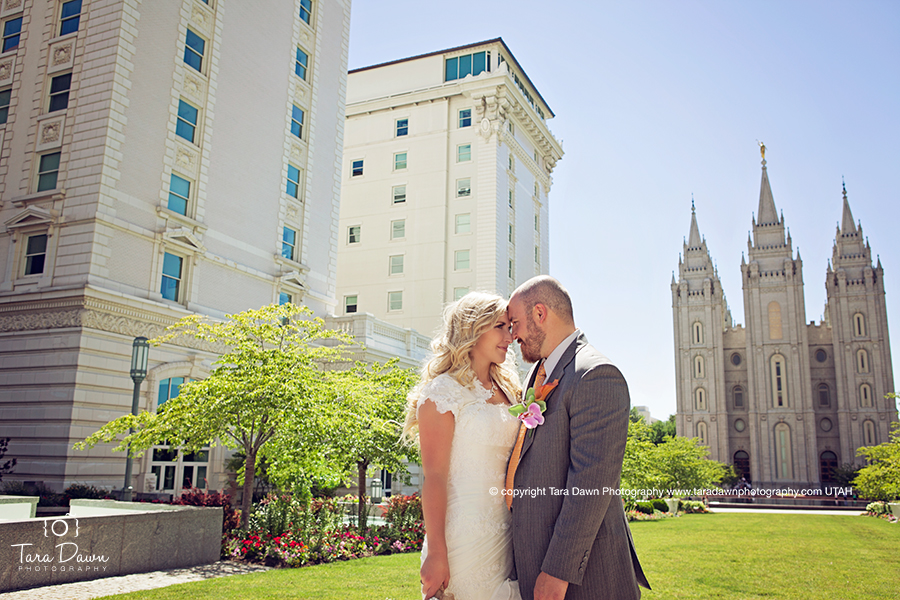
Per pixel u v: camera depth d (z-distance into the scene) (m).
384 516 16.52
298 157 30.06
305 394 11.82
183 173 23.09
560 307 3.13
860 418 80.75
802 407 82.44
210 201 24.25
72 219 19.73
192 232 23.12
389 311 45.81
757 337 86.00
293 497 14.21
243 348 12.45
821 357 85.94
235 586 8.51
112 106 20.25
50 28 22.00
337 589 8.43
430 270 45.19
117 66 20.48
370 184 48.69
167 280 22.19
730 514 38.91
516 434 3.15
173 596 7.63
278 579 9.27
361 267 47.53
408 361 31.48
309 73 31.45
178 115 23.20
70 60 21.33
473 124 46.38
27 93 21.92
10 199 21.14
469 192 45.66
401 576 9.76
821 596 8.70
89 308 18.77
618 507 2.90
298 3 30.62
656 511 36.12
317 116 31.73
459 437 3.01
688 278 91.12
